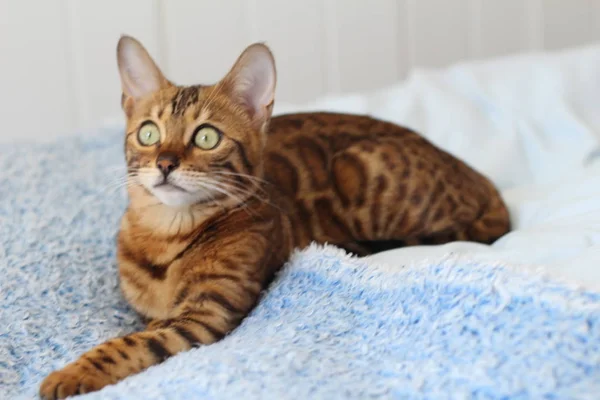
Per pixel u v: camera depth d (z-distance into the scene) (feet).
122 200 2.75
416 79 3.37
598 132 3.06
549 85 3.20
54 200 2.69
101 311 2.30
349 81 3.88
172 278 2.28
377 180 2.59
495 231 2.57
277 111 3.30
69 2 3.54
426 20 3.92
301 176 2.59
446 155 2.74
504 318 1.84
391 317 1.98
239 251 2.24
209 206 2.31
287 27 3.77
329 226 2.60
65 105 3.63
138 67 2.40
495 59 3.43
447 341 1.85
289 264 2.30
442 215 2.58
